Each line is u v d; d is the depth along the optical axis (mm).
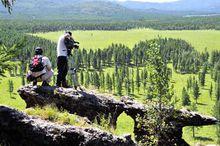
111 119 21422
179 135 24875
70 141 14102
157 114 24688
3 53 10617
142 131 25078
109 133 14781
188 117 24703
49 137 13859
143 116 24203
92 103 20422
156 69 28109
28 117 14234
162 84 27312
